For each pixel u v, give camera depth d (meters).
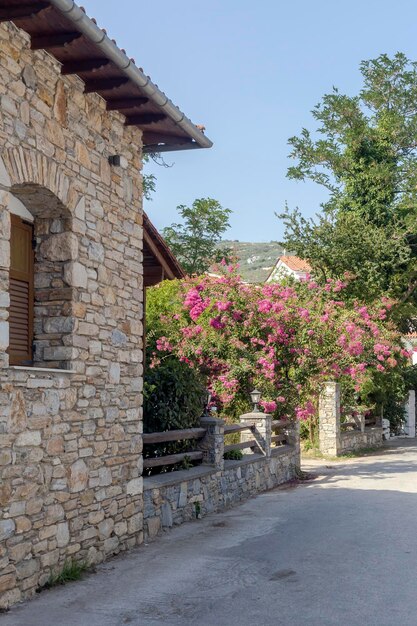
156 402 12.39
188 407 12.84
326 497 14.27
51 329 8.41
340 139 30.83
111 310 9.41
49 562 7.79
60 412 8.09
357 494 14.57
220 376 17.84
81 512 8.50
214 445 13.12
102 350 9.13
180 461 12.33
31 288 8.49
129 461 9.83
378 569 8.41
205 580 8.08
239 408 18.55
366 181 29.98
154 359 18.17
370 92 31.80
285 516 12.20
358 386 23.78
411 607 6.93
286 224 27.66
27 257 8.47
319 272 27.19
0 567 6.92
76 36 7.41
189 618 6.71
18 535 7.23
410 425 33.03
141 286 10.34
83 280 8.68
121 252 9.77
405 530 10.63
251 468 14.98
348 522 11.39
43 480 7.70
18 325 8.24
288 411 18.08
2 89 7.11
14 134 7.30
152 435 11.07
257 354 18.05
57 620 6.60
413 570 8.34
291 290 19.17
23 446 7.34
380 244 27.00
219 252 41.28
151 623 6.56
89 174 8.91
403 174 30.16
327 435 23.55
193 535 10.70
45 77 7.91
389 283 28.45
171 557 9.25
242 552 9.48
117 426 9.49
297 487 16.17
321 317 18.66
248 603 7.19
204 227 41.44
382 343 22.94
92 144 9.02
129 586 7.83
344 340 18.45
